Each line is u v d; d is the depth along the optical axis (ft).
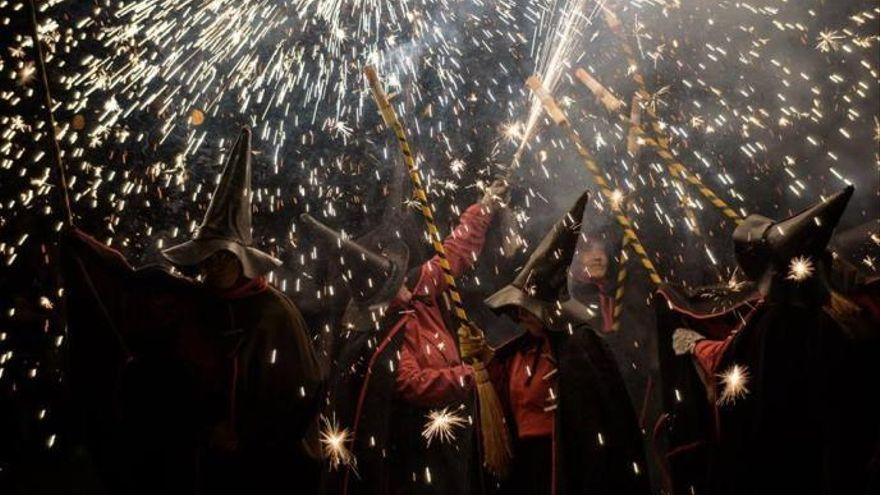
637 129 30.01
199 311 23.71
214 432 23.32
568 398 23.76
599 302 29.17
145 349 23.41
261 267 23.67
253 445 23.20
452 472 27.61
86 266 23.22
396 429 27.66
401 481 27.50
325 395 25.13
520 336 25.14
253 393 23.32
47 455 31.04
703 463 24.35
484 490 24.61
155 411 23.35
